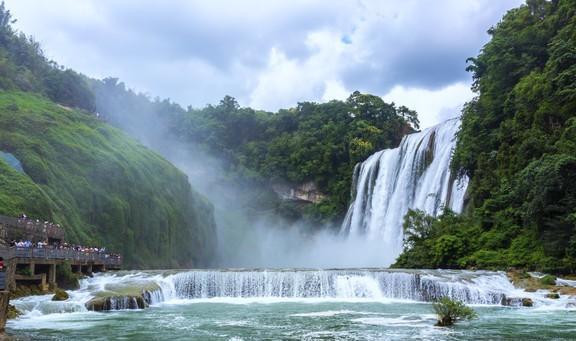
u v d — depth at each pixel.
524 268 42.84
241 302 38.00
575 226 39.84
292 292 41.41
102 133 84.81
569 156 41.12
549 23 59.50
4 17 119.88
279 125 136.12
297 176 116.62
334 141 116.94
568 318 28.19
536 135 49.00
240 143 138.50
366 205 88.94
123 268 67.62
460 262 48.03
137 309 33.81
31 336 22.92
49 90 105.69
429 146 74.75
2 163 53.38
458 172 61.38
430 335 22.75
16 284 33.78
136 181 77.19
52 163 65.12
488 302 36.38
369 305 35.44
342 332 23.81
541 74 53.66
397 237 75.88
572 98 47.44
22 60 108.81
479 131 59.75
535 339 21.59
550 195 41.94
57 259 37.94
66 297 34.16
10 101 78.12
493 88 60.66
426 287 38.75
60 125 74.69
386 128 118.12
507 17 67.88
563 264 40.31
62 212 58.59
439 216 56.88
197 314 30.98
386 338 22.05
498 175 53.19
